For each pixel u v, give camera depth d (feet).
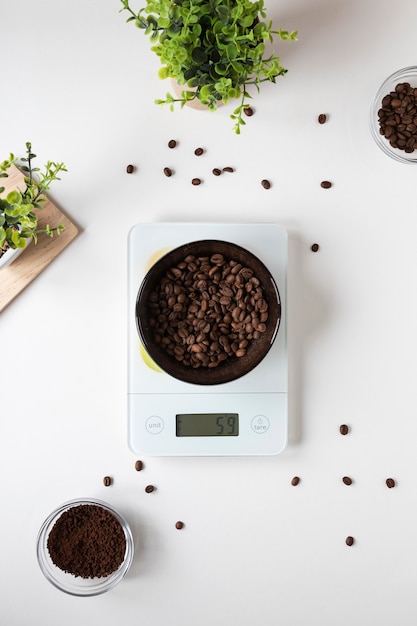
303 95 3.07
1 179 3.01
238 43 2.72
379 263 3.10
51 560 3.05
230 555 3.09
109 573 3.01
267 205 3.08
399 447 3.10
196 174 3.07
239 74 2.79
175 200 3.07
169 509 3.08
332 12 3.07
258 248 3.01
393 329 3.10
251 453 3.01
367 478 3.10
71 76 3.05
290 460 3.10
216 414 3.01
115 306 3.06
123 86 3.05
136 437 3.00
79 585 3.05
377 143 3.05
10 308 3.05
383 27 3.08
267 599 3.10
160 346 2.90
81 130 3.05
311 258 3.09
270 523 3.10
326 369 3.09
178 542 3.09
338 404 3.09
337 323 3.09
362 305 3.10
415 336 3.10
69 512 3.03
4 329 3.05
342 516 3.10
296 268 3.08
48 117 3.05
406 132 3.00
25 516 3.06
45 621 3.08
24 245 2.83
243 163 3.07
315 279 3.09
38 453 3.06
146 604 3.09
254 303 2.88
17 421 3.06
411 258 3.10
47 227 2.92
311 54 3.08
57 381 3.06
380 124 3.01
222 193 3.07
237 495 3.09
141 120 3.06
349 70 3.08
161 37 2.77
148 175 3.06
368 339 3.10
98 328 3.06
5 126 3.04
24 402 3.06
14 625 3.07
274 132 3.08
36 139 3.04
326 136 3.08
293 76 3.07
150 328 2.90
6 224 2.82
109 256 3.06
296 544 3.10
